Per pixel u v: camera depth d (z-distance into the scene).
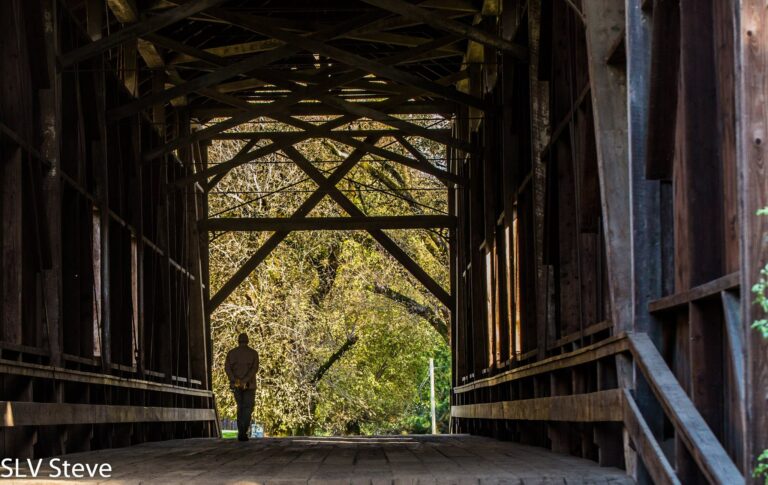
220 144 32.88
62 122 12.83
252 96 22.80
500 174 17.31
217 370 32.00
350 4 19.09
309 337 32.59
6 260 10.34
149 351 17.47
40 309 11.18
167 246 18.80
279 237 22.59
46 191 11.42
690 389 6.27
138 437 15.41
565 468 7.90
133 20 16.41
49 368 10.05
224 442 16.34
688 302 5.88
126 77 17.22
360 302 34.69
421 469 8.02
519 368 13.12
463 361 21.88
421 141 35.34
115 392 14.10
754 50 4.46
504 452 10.95
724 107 5.69
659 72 6.54
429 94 21.41
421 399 46.53
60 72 11.99
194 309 21.81
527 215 14.23
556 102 11.34
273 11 18.64
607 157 7.98
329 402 34.25
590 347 8.29
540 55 12.21
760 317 4.38
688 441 5.41
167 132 21.14
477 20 18.05
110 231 15.37
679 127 6.49
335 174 22.20
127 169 16.58
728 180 5.61
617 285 7.73
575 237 11.20
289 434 34.34
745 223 4.43
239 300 32.22
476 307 19.53
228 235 32.41
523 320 14.32
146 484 6.71
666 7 6.45
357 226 22.28
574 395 8.66
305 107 22.28
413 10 14.26
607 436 8.03
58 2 12.30
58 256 11.38
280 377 32.06
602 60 8.12
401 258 22.69
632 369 7.29
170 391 17.94
